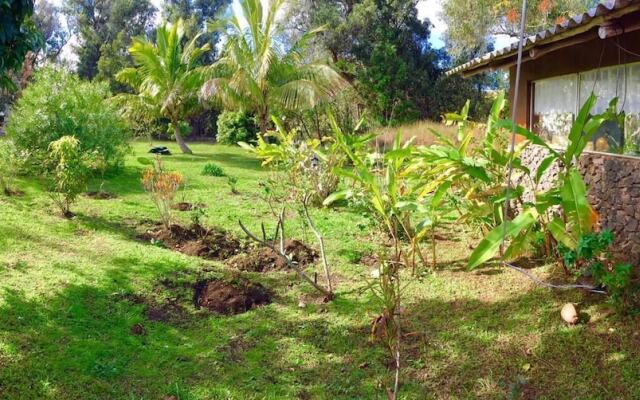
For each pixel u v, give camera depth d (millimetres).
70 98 11852
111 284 5227
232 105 17750
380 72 23281
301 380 3936
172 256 6199
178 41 19984
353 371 4027
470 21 20438
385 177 7137
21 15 4340
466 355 4152
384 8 24469
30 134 11023
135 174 12844
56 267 5551
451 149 5684
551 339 4211
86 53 37438
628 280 4430
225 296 5223
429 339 4410
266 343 4434
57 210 8102
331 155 9609
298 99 16703
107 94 14625
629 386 3566
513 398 3488
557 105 6973
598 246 4367
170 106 20031
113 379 3793
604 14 4086
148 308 4898
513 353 4113
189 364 4066
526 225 4523
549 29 4965
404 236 7180
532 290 5070
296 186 9594
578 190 4547
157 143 25109
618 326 4191
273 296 5371
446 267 6047
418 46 25531
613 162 5262
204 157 18625
